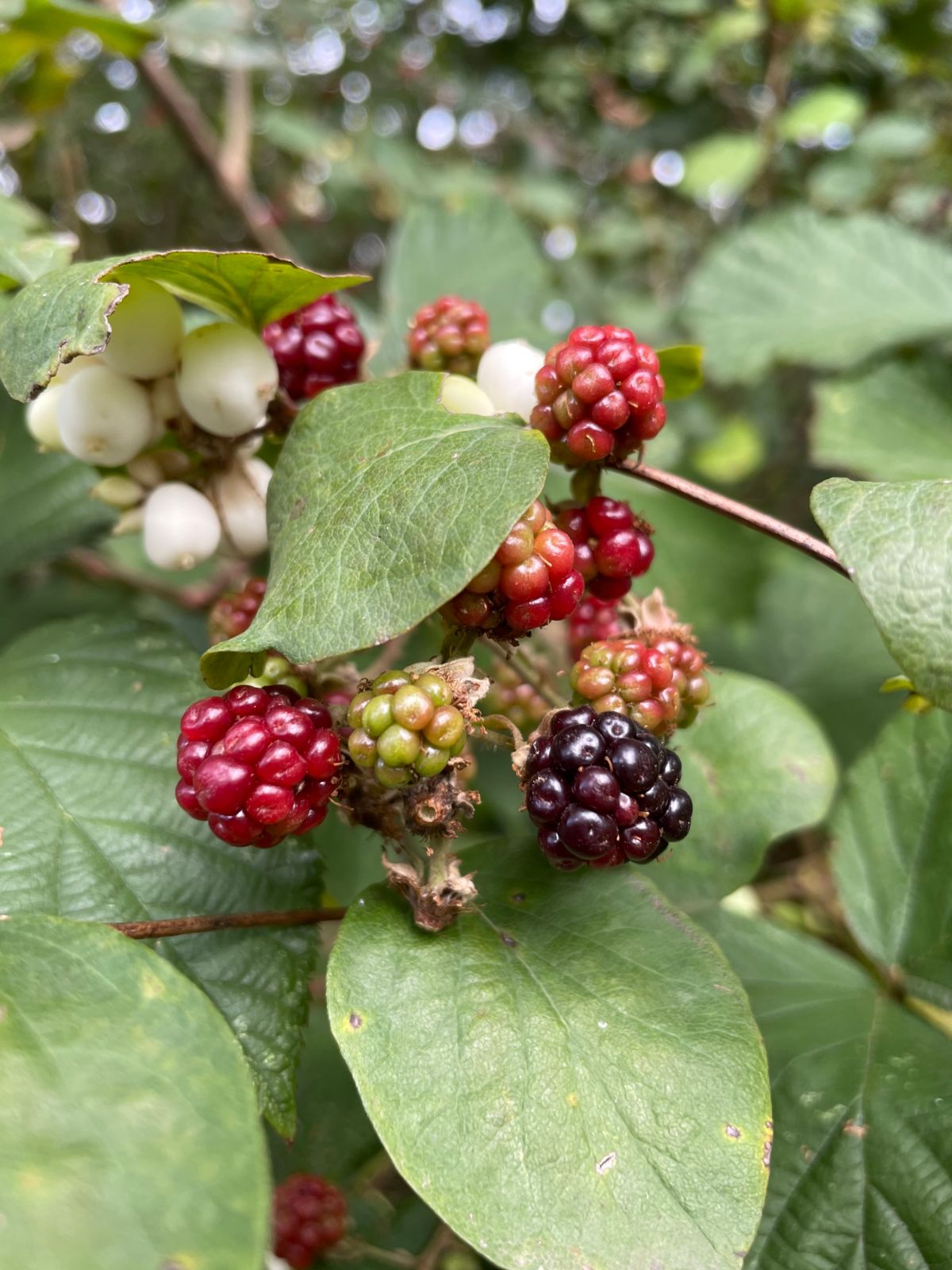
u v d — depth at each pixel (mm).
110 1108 74
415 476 90
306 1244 165
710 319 253
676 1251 83
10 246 124
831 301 247
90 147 396
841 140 340
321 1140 185
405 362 159
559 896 107
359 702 91
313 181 427
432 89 442
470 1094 88
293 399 137
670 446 247
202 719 94
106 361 115
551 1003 95
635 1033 94
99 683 122
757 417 369
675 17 371
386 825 102
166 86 242
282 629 86
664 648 112
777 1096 119
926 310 240
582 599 128
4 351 96
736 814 141
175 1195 70
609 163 428
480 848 113
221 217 434
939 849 138
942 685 81
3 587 220
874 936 137
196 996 84
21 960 84
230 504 124
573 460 109
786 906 220
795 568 291
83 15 193
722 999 98
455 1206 82
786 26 292
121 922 103
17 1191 68
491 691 137
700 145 314
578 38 409
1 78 213
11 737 115
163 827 110
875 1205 108
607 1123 88
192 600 219
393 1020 92
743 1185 87
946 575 83
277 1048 100
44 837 107
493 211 236
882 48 346
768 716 148
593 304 394
